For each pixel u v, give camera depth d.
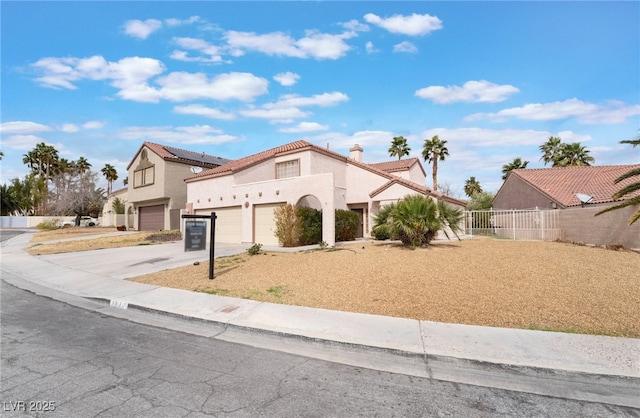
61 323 6.54
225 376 4.23
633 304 6.49
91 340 5.56
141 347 5.26
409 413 3.42
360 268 9.73
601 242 15.26
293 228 17.12
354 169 23.84
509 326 5.75
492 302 6.86
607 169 23.25
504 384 4.10
